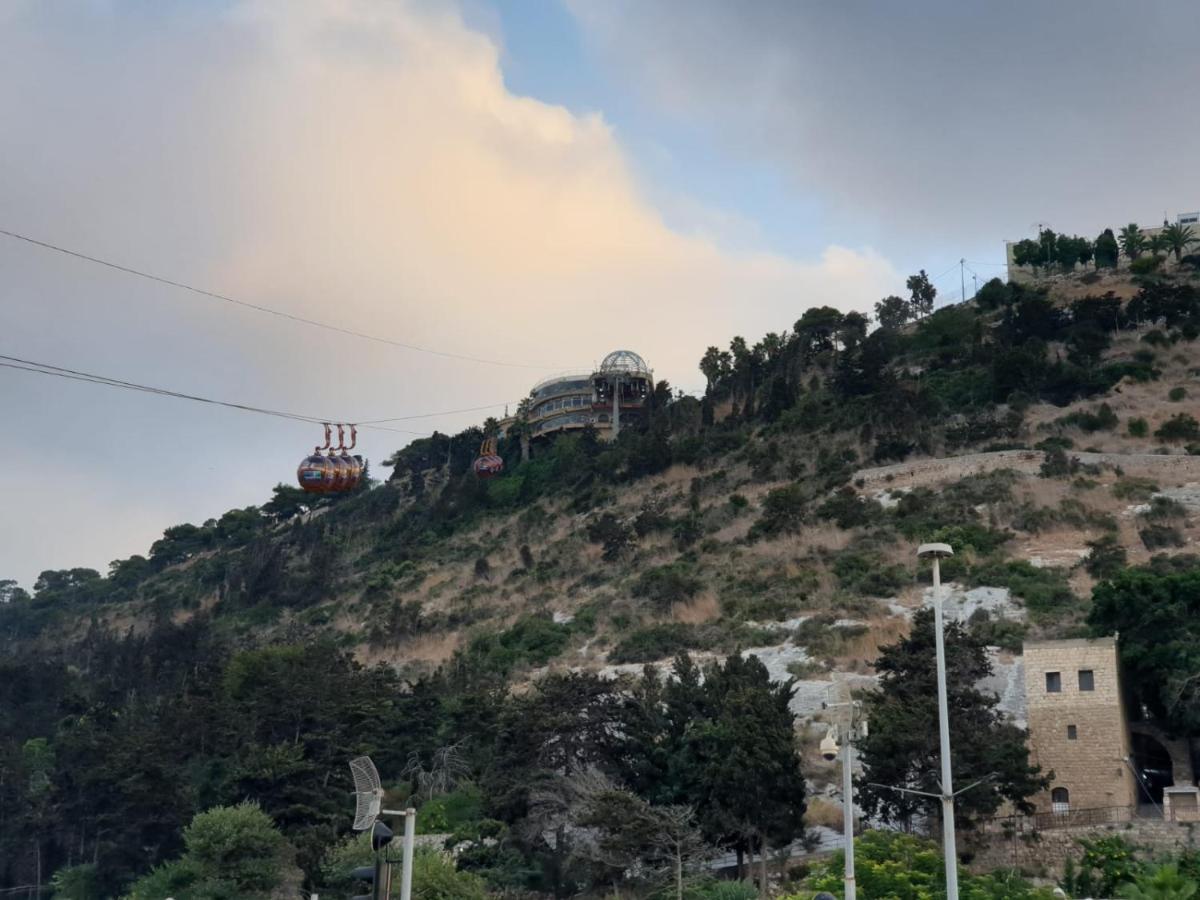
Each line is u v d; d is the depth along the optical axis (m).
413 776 91.50
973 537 126.44
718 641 116.69
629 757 79.00
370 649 147.00
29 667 151.12
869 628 110.44
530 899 73.69
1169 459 137.00
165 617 198.38
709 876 68.50
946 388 172.38
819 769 87.62
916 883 56.88
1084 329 175.62
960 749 68.00
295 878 79.00
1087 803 72.19
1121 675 77.12
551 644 129.38
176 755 96.88
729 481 165.38
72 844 98.25
